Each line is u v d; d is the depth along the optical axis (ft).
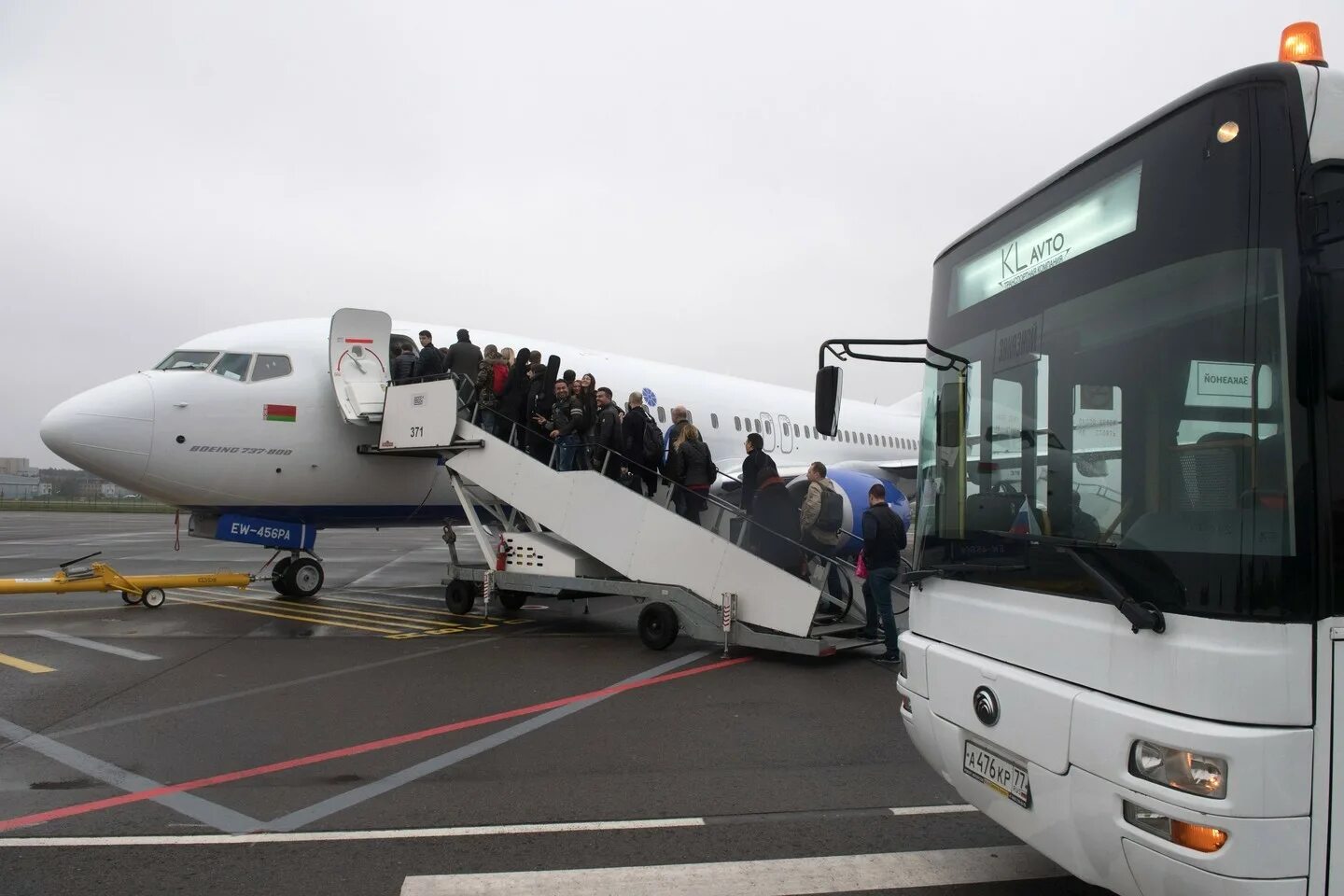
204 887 10.99
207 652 26.78
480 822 13.34
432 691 22.18
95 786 14.85
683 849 12.41
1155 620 7.59
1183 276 8.21
